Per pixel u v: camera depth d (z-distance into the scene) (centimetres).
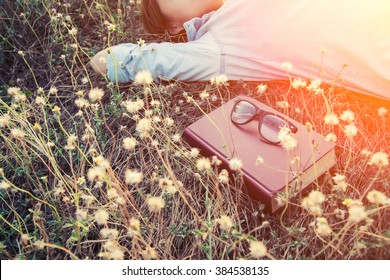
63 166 186
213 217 157
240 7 191
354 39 173
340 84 184
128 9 245
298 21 180
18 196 178
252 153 159
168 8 211
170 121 163
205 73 194
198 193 168
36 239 158
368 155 157
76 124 194
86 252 156
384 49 169
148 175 176
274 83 201
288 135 130
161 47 197
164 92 195
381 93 178
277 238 147
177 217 160
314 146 153
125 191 163
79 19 247
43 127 199
